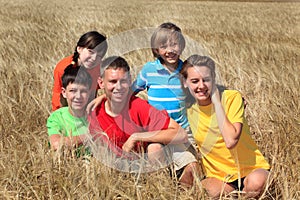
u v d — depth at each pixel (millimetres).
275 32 19750
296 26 22438
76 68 5086
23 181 4242
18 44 12055
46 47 12156
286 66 9844
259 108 6137
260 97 6594
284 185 4176
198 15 28906
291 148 5035
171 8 36000
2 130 5602
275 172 4414
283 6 44938
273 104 6285
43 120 6062
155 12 29969
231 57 10438
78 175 4242
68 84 4938
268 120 5816
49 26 18000
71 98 4922
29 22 19766
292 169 4523
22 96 6664
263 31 19969
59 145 4641
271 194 4379
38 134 5434
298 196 4188
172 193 4211
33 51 11211
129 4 40906
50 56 10367
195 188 4238
